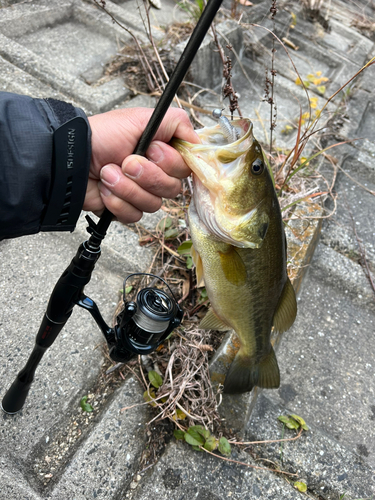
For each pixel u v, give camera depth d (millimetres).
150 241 777
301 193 906
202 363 604
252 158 397
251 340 557
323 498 575
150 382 598
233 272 463
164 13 1510
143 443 552
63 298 400
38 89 950
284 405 679
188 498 516
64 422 559
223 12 1481
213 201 415
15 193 324
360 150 1213
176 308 448
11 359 597
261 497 533
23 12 1193
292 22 1673
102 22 1276
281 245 479
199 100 1172
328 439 627
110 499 498
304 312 833
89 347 632
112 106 1027
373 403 709
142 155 342
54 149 322
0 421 537
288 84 1371
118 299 702
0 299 657
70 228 365
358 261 953
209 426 584
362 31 1968
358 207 1066
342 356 772
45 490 500
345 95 1365
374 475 599
